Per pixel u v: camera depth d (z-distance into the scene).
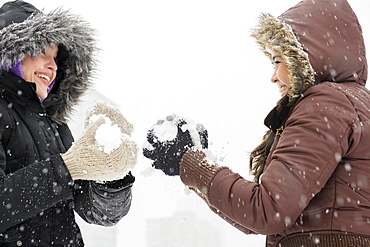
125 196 2.21
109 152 1.82
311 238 1.92
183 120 2.34
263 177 1.89
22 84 2.03
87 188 2.26
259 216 1.85
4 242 1.90
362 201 1.89
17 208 1.76
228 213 1.94
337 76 2.08
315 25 2.08
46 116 2.25
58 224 2.04
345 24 2.11
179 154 2.28
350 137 1.88
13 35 2.02
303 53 1.99
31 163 1.98
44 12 2.32
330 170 1.85
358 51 2.12
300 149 1.86
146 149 2.30
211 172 2.00
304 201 1.83
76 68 2.38
